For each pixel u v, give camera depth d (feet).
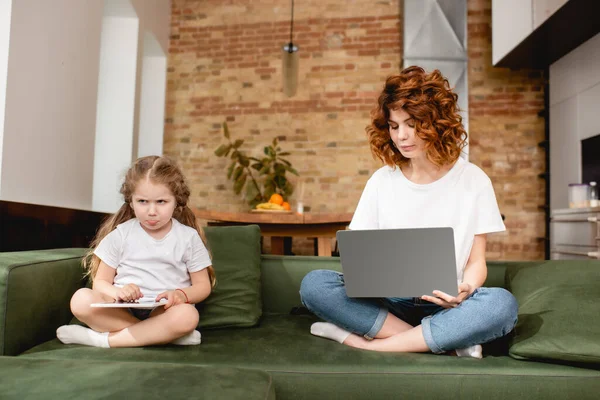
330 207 15.90
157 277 4.77
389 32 16.08
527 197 15.49
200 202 16.44
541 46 13.60
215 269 5.42
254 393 2.69
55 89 8.55
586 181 13.19
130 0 12.59
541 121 15.61
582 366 3.67
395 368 3.59
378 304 4.41
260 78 16.47
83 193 9.82
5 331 3.83
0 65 7.06
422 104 4.51
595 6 11.20
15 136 7.34
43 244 7.69
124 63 13.25
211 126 16.55
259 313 5.29
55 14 8.46
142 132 16.49
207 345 4.18
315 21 16.39
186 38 16.78
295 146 16.17
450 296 4.00
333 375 3.54
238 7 16.67
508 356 4.01
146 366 3.06
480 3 16.06
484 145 15.70
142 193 4.62
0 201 6.44
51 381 2.75
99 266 4.82
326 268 5.97
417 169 5.04
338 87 16.16
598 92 12.57
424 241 3.93
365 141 15.93
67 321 4.86
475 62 15.90
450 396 3.48
